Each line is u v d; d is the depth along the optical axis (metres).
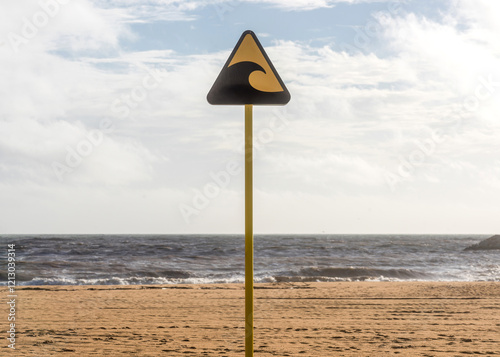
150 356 6.66
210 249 48.19
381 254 48.16
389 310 11.00
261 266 31.47
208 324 9.14
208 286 16.77
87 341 7.61
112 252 43.72
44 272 23.88
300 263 33.59
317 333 8.29
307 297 13.30
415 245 71.62
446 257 43.16
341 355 6.75
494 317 10.13
